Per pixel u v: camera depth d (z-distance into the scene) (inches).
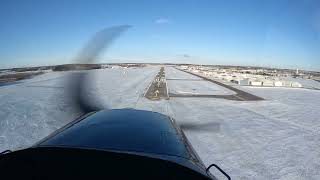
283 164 365.4
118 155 110.9
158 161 110.5
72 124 160.7
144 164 110.0
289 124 640.4
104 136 131.0
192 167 113.7
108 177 106.3
